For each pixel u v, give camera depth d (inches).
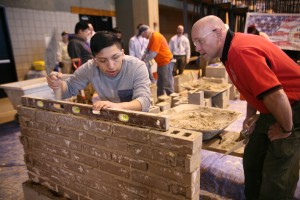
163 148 39.2
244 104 165.5
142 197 44.1
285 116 44.3
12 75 225.0
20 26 221.5
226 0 277.0
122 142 43.8
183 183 38.7
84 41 141.1
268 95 42.9
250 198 64.7
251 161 61.0
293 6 238.7
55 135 54.0
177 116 84.3
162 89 171.0
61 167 55.6
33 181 64.1
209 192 81.5
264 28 157.4
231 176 82.6
